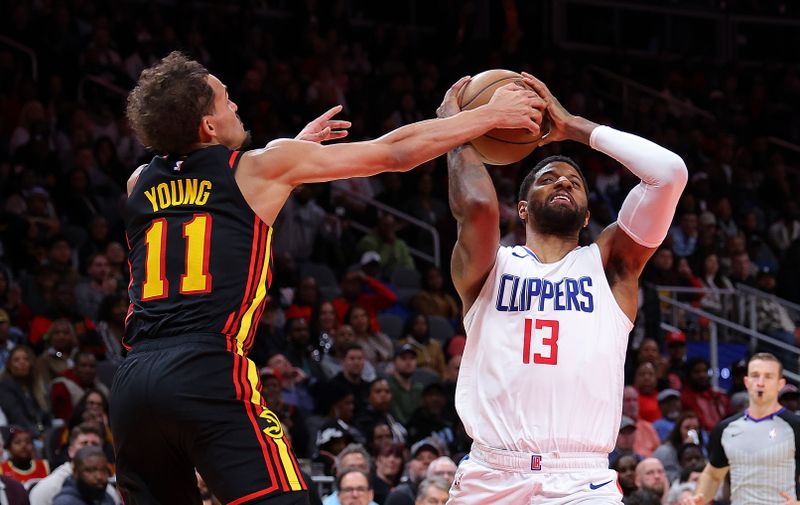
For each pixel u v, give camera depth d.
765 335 16.88
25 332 11.98
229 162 3.99
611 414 4.43
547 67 21.41
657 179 4.43
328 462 10.09
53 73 16.72
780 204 20.61
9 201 14.05
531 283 4.47
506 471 4.37
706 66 24.09
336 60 19.61
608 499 4.30
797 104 23.69
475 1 22.89
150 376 3.76
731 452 8.19
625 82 22.72
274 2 21.00
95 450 8.23
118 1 18.62
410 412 12.20
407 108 19.28
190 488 3.98
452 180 4.57
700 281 17.12
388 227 16.23
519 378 4.38
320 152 4.03
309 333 13.25
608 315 4.47
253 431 3.78
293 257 15.59
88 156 15.02
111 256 13.52
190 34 18.30
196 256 3.87
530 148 4.62
